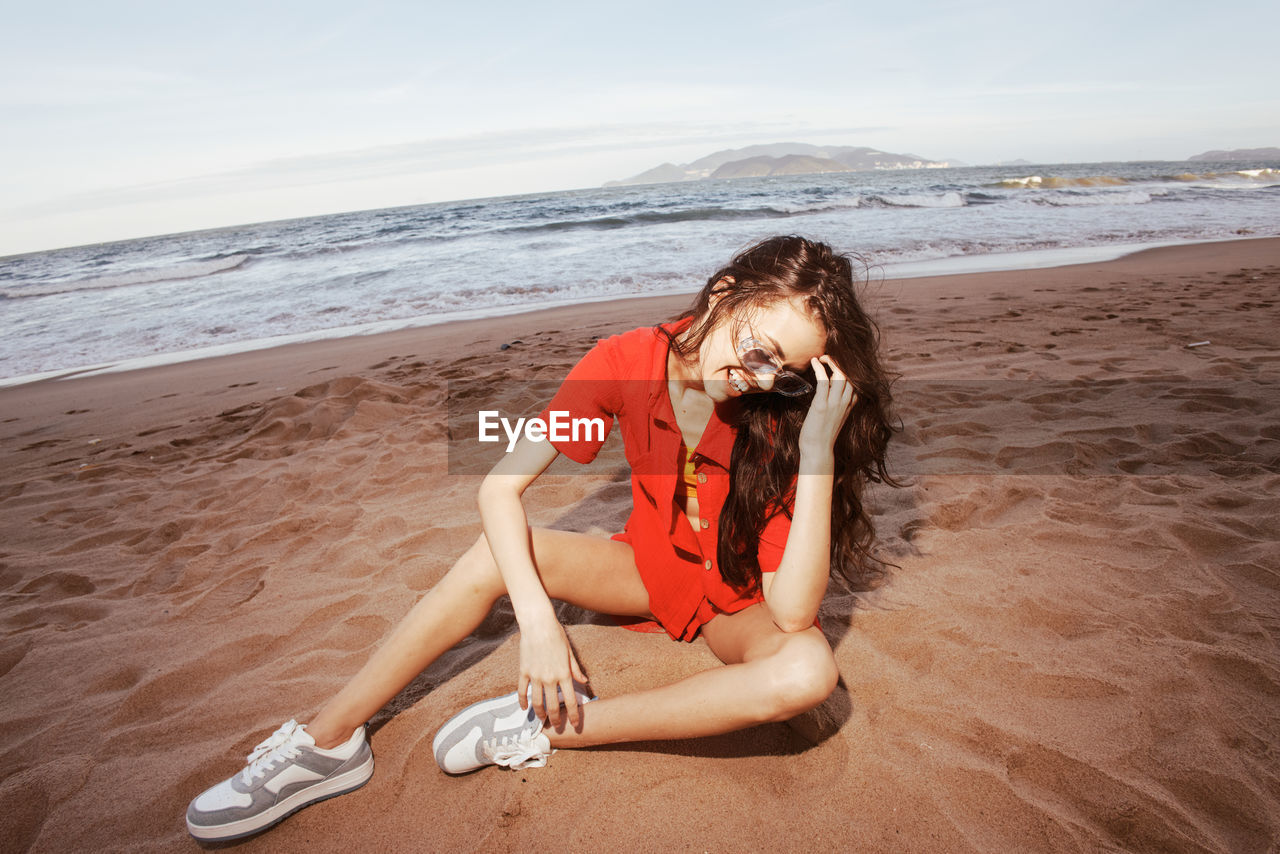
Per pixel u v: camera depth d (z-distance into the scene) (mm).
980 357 5086
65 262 26797
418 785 1557
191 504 3494
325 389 5199
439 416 4512
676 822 1399
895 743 1561
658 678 1726
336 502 3314
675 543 1604
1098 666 1778
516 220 23406
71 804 1583
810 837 1347
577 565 1698
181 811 1561
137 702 1941
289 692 1926
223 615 2387
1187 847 1287
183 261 19875
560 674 1406
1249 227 13875
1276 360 4387
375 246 18359
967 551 2406
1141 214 16859
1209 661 1773
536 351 6395
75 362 8547
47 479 4129
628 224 19328
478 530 2855
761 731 1640
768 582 1512
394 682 1516
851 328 1397
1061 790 1438
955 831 1337
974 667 1796
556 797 1474
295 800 1483
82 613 2492
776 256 1375
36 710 1946
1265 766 1467
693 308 1521
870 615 2033
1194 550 2336
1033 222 15836
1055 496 2811
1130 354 4855
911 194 23516
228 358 7750
